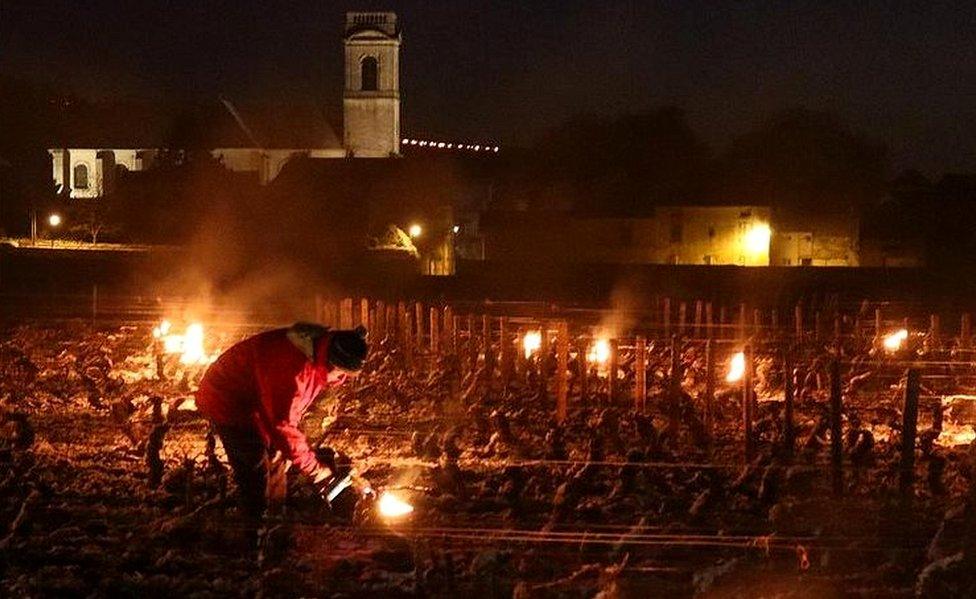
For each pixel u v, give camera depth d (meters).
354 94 110.50
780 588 10.99
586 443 17.42
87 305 37.78
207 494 14.15
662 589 10.98
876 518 13.57
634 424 18.86
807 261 77.12
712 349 17.52
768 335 28.50
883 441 18.06
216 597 10.95
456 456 15.85
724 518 13.52
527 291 52.97
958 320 39.19
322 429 18.28
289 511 13.12
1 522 13.08
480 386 20.89
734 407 20.47
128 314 34.88
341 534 12.41
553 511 13.31
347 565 11.68
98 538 12.54
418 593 11.00
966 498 13.77
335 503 12.34
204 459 16.08
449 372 21.58
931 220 76.81
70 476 15.17
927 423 19.72
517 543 12.28
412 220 77.19
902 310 43.00
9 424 18.56
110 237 72.38
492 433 17.91
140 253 59.59
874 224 77.69
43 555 11.95
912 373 13.77
